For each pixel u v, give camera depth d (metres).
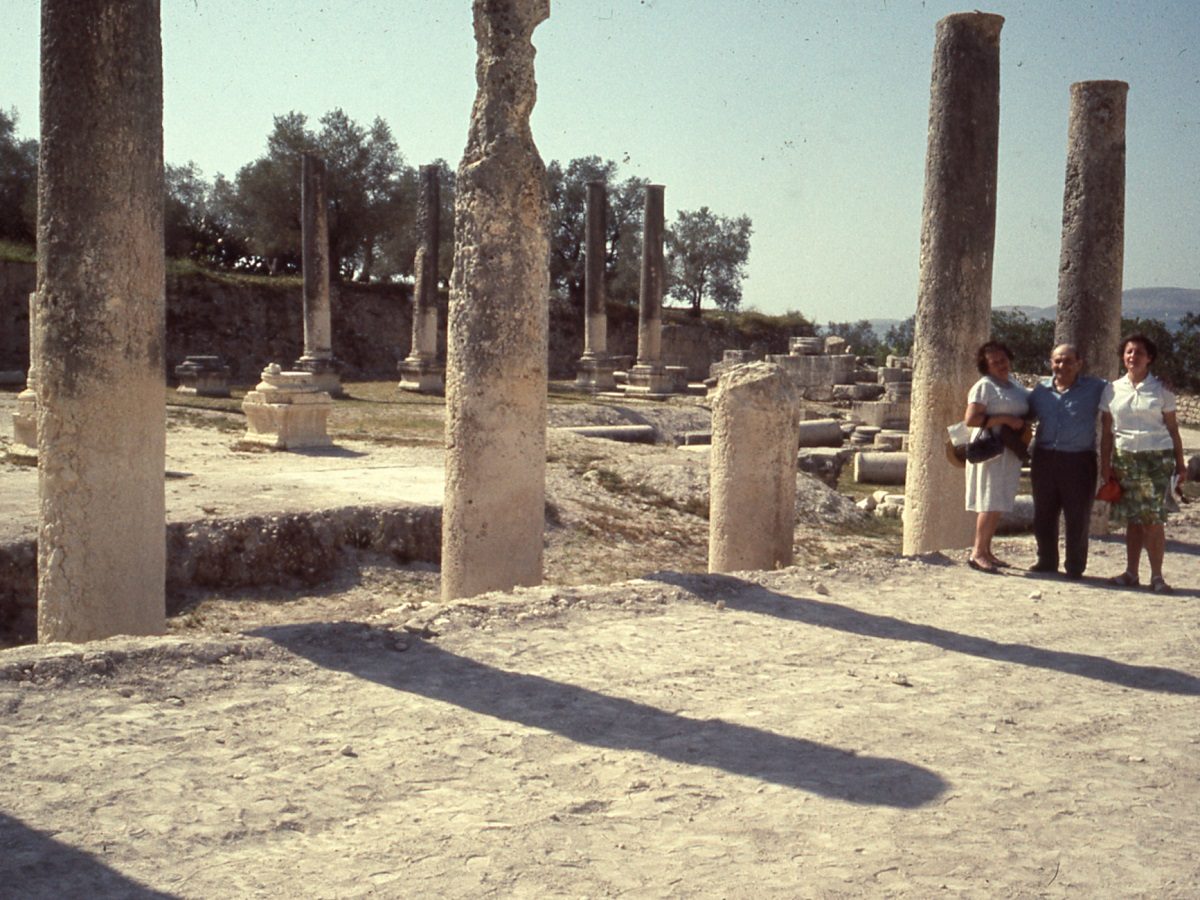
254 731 5.86
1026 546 12.36
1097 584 10.48
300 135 56.38
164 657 6.73
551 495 18.45
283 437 21.91
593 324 45.72
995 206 12.02
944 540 12.12
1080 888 4.45
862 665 7.57
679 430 34.12
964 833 4.94
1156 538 10.22
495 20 9.47
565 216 65.31
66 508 7.98
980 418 10.72
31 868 4.31
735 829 4.91
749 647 7.88
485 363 9.55
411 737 5.89
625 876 4.44
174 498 15.05
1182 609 9.52
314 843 4.64
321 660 7.05
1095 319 13.47
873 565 10.77
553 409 33.34
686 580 9.46
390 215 57.50
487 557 9.65
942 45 11.84
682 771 5.57
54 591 8.08
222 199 58.19
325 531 14.16
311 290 37.00
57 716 5.88
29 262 43.56
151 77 7.93
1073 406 10.56
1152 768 5.82
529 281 9.62
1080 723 6.50
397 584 13.81
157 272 8.12
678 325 61.03
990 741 6.14
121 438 8.00
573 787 5.33
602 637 7.95
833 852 4.71
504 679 6.91
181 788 5.11
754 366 11.52
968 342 11.89
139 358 8.03
